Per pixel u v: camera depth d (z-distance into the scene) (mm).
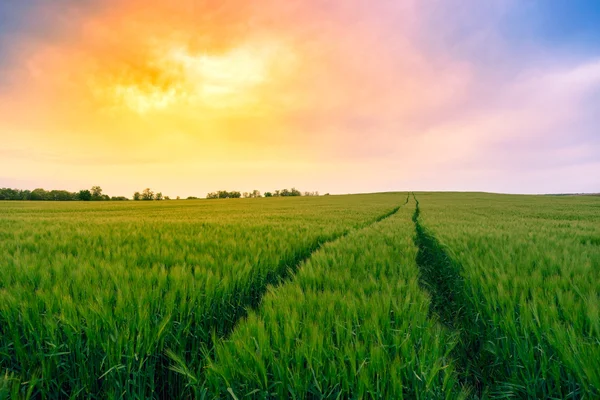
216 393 1912
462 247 5738
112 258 4836
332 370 1869
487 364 2936
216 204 47062
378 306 2518
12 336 2578
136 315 2514
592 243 7000
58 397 2391
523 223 12797
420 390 1826
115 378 2301
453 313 4477
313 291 2979
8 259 4156
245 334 2154
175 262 4570
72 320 2422
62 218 15922
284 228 9797
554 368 2037
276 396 1896
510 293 2984
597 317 2209
